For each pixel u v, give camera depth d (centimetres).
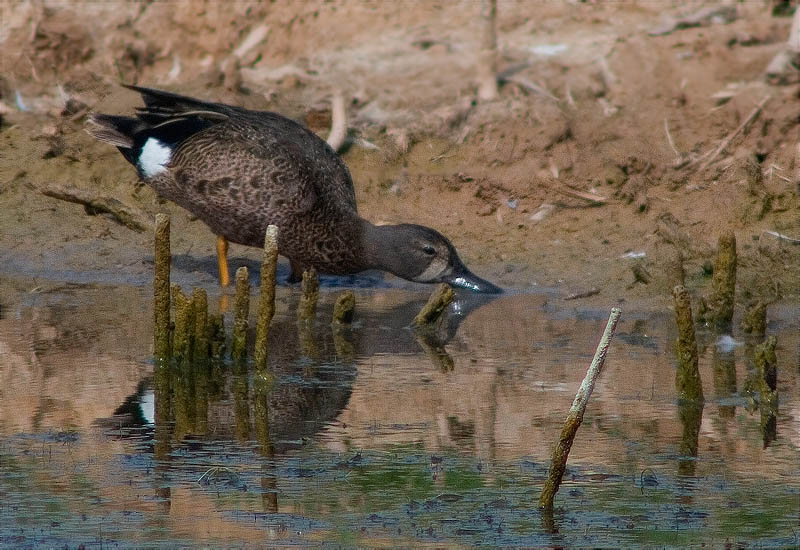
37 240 1627
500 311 1371
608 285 1452
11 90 1895
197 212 1398
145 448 922
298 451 914
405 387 1073
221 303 1386
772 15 1897
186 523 787
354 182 1688
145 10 2055
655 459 891
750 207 1552
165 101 1414
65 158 1775
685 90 1748
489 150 1700
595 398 1036
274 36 1997
